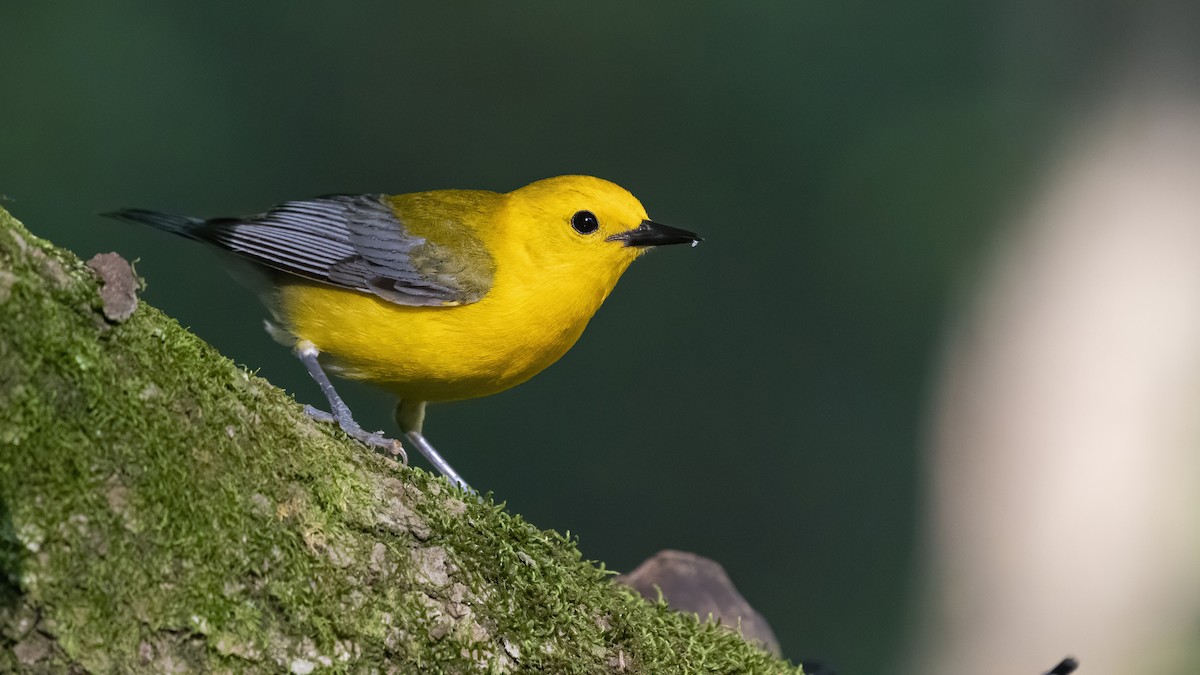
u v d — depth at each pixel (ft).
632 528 53.01
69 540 9.71
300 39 57.72
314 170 55.88
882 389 58.39
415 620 11.76
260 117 55.67
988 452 57.88
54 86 51.52
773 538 55.21
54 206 49.39
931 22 63.41
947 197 60.54
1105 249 59.21
